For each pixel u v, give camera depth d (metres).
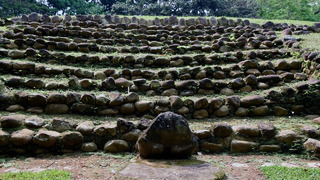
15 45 6.46
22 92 4.40
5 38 6.59
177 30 8.42
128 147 3.77
